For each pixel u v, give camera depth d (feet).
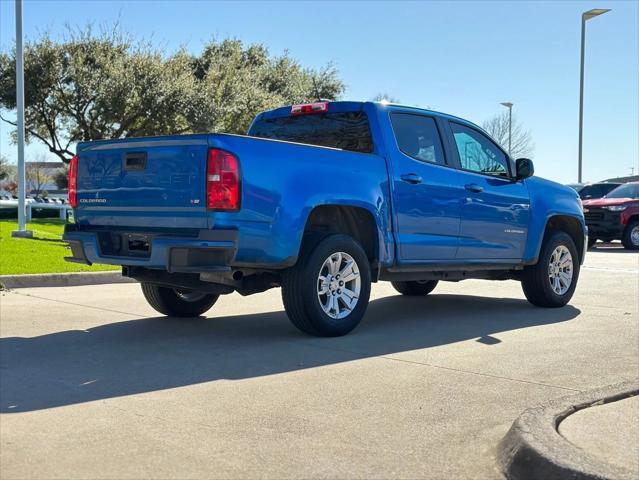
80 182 21.66
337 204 20.80
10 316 24.18
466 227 25.11
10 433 12.66
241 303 28.81
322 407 14.51
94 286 32.68
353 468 11.46
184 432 12.85
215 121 90.12
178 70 90.53
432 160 24.48
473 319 25.84
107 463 11.40
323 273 21.17
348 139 23.66
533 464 10.95
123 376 16.58
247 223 18.75
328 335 21.52
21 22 54.65
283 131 25.53
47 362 17.80
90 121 86.69
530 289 28.55
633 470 10.46
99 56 84.74
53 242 47.21
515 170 27.55
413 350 20.07
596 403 14.08
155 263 18.89
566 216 29.45
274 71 121.70
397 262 22.93
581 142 87.45
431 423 13.69
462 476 11.28
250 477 11.00
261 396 15.17
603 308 28.78
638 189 68.28
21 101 53.72
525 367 18.25
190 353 19.10
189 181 18.78
